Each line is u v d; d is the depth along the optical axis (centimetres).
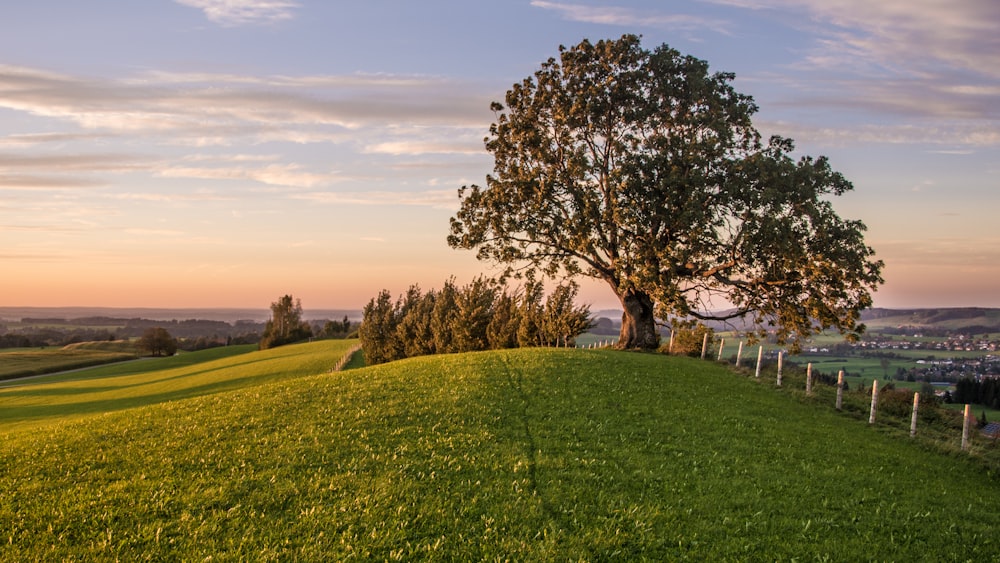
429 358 4253
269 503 1487
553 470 1733
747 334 4722
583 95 4741
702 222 4156
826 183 4444
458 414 2323
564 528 1363
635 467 1800
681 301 4203
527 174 4847
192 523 1377
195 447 1966
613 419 2331
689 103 4750
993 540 1429
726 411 2591
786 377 3694
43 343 19888
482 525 1374
